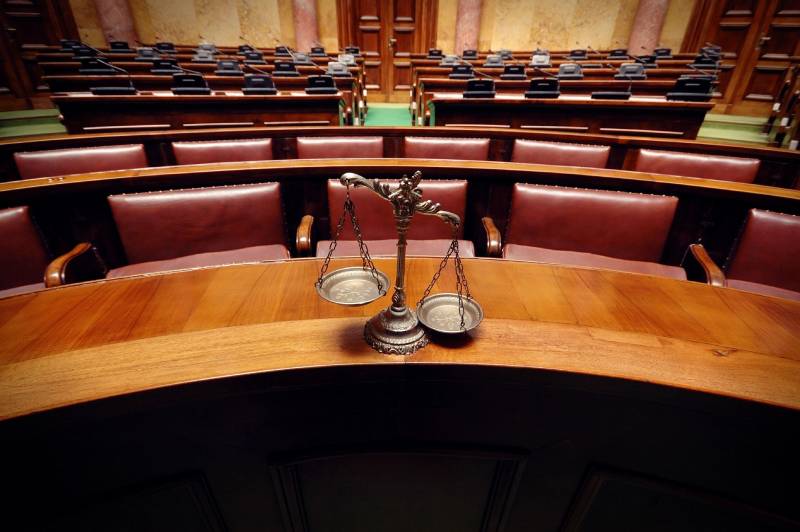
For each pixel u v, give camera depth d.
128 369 0.79
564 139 3.04
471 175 2.11
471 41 9.66
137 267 1.70
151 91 5.01
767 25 7.24
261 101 4.11
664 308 1.04
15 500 0.79
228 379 0.77
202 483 0.91
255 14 9.48
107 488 0.85
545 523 1.13
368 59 9.56
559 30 9.84
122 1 8.61
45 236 1.82
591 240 1.85
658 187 1.95
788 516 0.88
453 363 0.80
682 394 0.78
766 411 0.75
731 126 7.10
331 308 1.00
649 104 3.83
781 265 1.65
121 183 1.86
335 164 2.07
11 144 2.57
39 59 6.28
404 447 0.94
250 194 1.88
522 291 1.10
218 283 1.11
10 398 0.71
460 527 1.17
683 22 8.69
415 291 1.08
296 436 0.90
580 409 0.87
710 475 0.89
